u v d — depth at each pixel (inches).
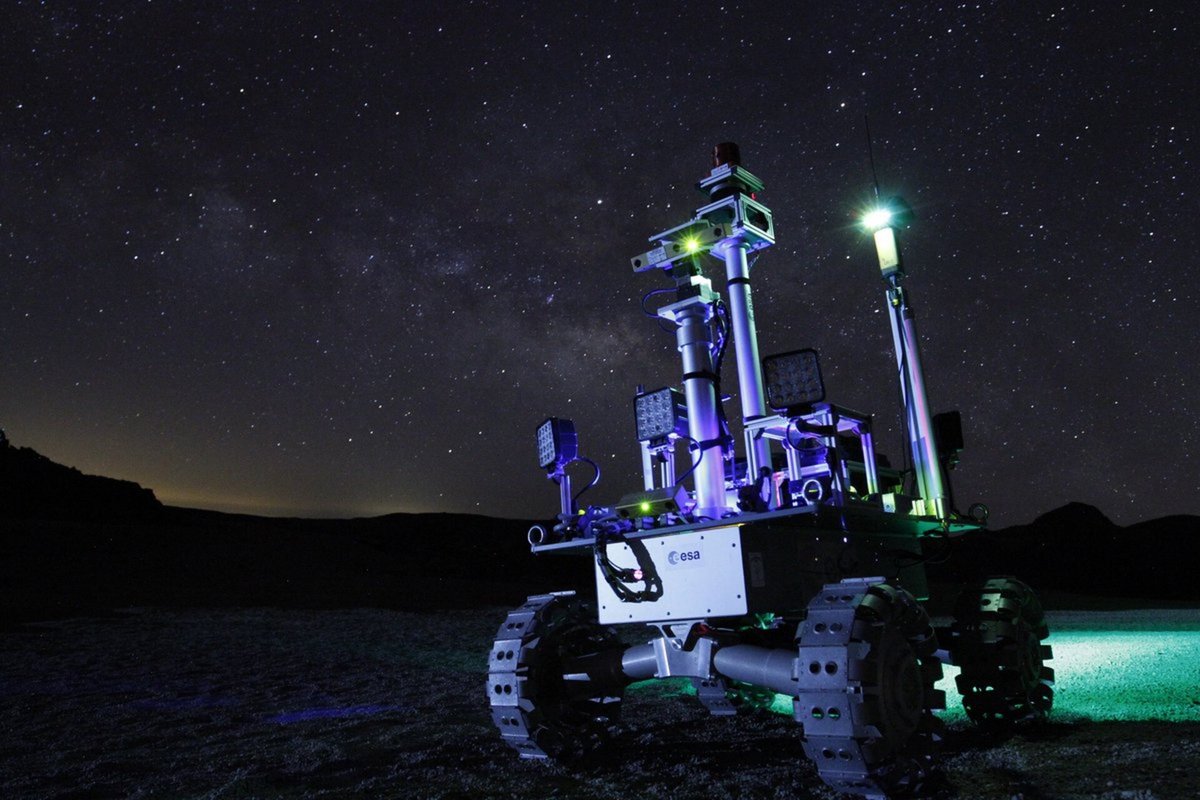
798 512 167.5
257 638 589.3
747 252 226.4
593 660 201.6
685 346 209.6
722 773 184.2
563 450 211.5
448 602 943.7
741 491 179.0
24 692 358.0
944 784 163.5
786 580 182.9
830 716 147.6
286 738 248.1
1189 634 495.8
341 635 614.5
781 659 170.7
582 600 219.5
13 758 231.5
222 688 368.8
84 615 703.7
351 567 1222.9
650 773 186.2
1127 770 171.2
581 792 173.3
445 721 271.3
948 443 228.4
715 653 185.9
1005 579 236.4
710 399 204.2
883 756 146.0
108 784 197.0
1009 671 212.7
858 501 182.7
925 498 225.1
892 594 160.2
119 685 379.6
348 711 299.4
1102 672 333.7
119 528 1246.3
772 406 180.5
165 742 249.3
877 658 148.6
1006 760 184.2
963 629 220.4
